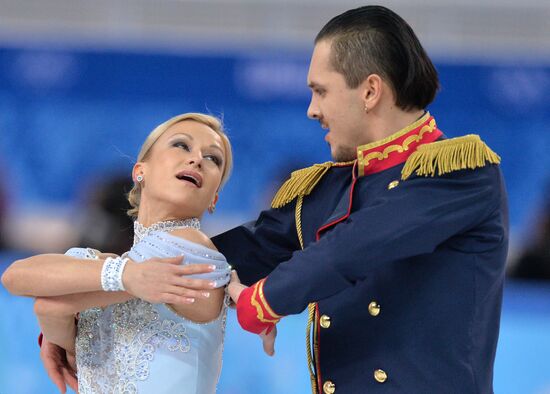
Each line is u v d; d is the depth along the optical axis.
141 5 24.17
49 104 22.47
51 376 9.47
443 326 8.57
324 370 9.05
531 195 21.78
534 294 21.23
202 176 9.14
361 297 8.85
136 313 8.60
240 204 22.06
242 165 22.12
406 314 8.66
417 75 8.83
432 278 8.62
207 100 22.28
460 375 8.53
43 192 22.28
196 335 8.65
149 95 22.36
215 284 8.09
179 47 22.50
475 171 8.58
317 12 23.97
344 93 8.87
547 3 23.70
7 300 18.69
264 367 18.12
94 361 8.73
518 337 19.81
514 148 21.84
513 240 21.75
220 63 22.28
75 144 22.38
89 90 22.45
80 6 24.22
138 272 8.16
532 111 21.81
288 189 10.00
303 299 8.34
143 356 8.49
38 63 22.50
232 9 24.11
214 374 8.90
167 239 8.71
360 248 8.20
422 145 8.70
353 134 9.01
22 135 22.41
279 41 23.92
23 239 22.19
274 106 22.17
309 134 22.09
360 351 8.85
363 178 9.10
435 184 8.41
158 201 9.11
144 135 22.38
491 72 21.83
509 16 23.78
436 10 23.84
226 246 10.21
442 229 8.27
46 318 8.66
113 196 22.19
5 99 22.47
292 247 10.04
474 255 8.61
